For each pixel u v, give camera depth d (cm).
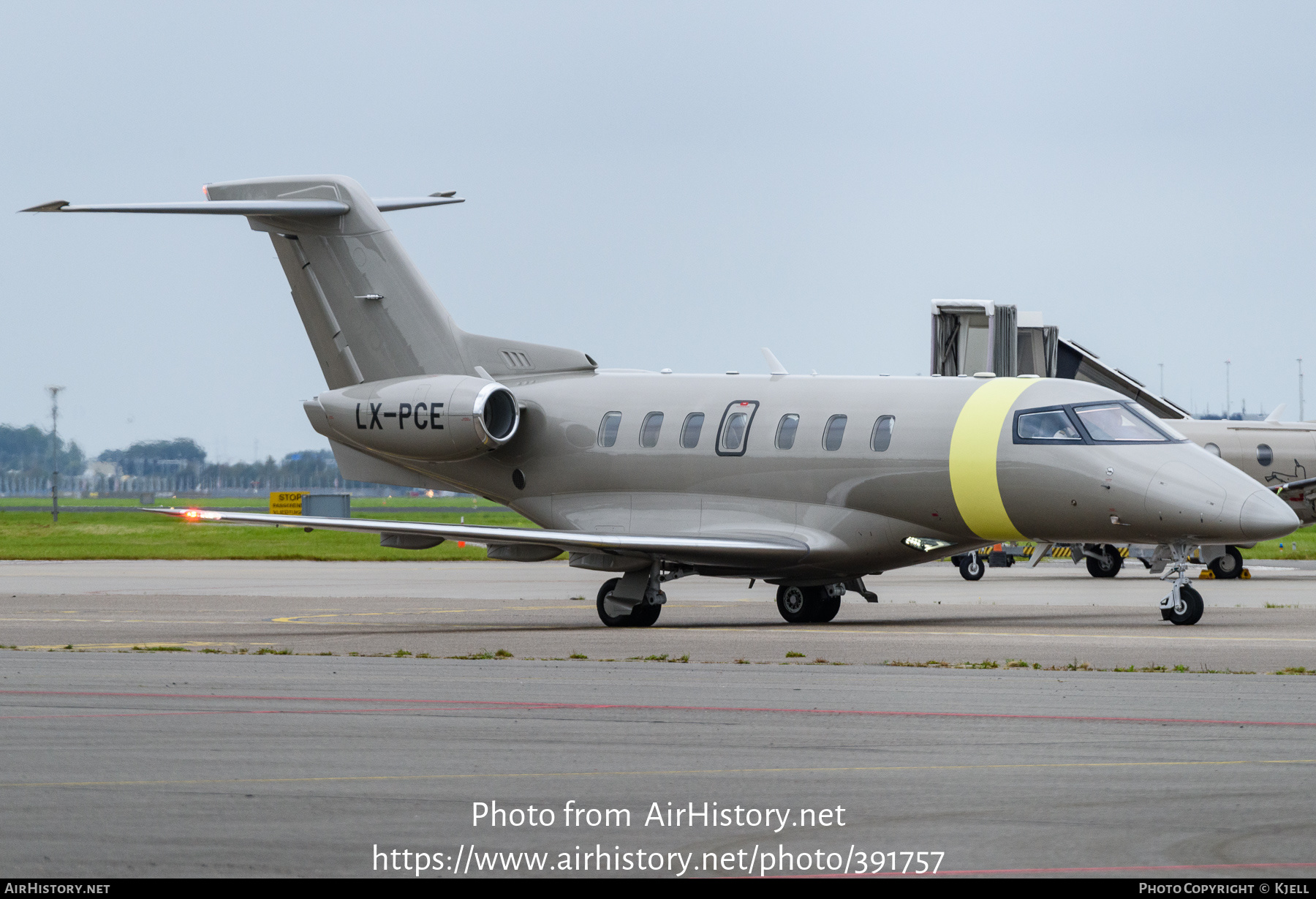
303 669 4469
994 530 6350
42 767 2798
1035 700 3681
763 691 3872
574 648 5175
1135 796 2508
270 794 2547
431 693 3859
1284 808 2409
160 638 5662
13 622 6506
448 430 7062
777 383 6881
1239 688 3916
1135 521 6041
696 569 6650
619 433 7088
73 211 6700
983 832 2253
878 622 6538
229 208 7119
